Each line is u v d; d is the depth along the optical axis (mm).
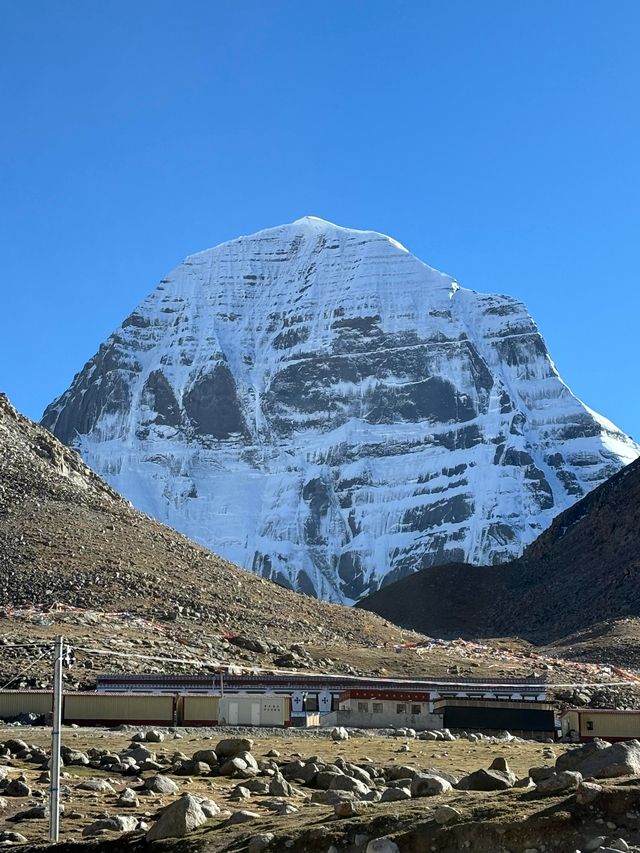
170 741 58938
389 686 91188
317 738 66938
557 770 35375
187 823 33281
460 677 107188
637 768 33281
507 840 29109
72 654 96125
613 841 28422
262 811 36062
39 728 69688
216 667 99062
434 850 29359
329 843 30406
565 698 101500
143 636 108250
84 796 40656
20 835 34500
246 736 67125
